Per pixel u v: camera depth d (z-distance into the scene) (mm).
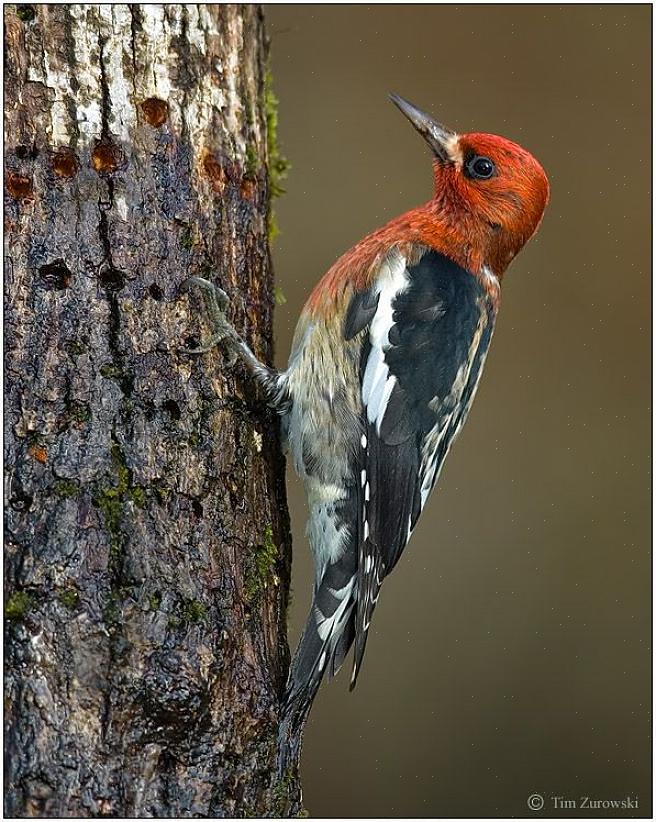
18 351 6656
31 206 6812
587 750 12719
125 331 6973
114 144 7062
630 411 13914
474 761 12664
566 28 14719
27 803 6074
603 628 13148
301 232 14094
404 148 14422
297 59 14562
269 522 7695
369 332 8727
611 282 14242
